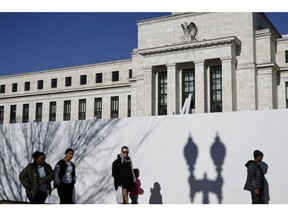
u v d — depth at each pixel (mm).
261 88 42062
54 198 14586
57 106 61375
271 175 11562
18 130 15719
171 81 44062
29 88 64688
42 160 11016
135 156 13359
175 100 43500
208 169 12320
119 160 11547
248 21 43094
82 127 14492
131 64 55750
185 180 12562
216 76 43594
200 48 42938
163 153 12984
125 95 55812
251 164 10758
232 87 41125
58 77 62000
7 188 15508
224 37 41438
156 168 13000
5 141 15906
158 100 46156
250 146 11922
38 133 15320
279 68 43781
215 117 12453
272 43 44062
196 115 12711
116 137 13828
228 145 12172
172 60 44344
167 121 13086
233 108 40969
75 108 59625
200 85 42312
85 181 14109
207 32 45031
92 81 58750
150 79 45531
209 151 12383
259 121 11914
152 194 12883
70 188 11430
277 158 11562
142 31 49594
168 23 47875
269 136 11742
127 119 13719
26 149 15422
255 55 42938
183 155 12695
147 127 13375
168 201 12648
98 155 14039
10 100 66375
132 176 11539
